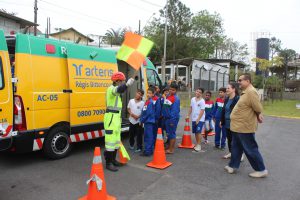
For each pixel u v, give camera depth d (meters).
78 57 6.80
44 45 6.16
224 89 7.94
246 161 6.91
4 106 5.51
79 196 4.61
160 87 10.02
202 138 9.52
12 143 5.68
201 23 50.09
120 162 6.22
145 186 5.12
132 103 7.47
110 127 5.81
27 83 5.81
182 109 18.84
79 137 6.89
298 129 12.41
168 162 6.46
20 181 5.19
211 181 5.48
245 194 4.93
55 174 5.57
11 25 18.06
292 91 36.97
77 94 6.72
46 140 6.26
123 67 9.05
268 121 14.85
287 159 7.27
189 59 25.12
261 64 27.83
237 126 5.71
